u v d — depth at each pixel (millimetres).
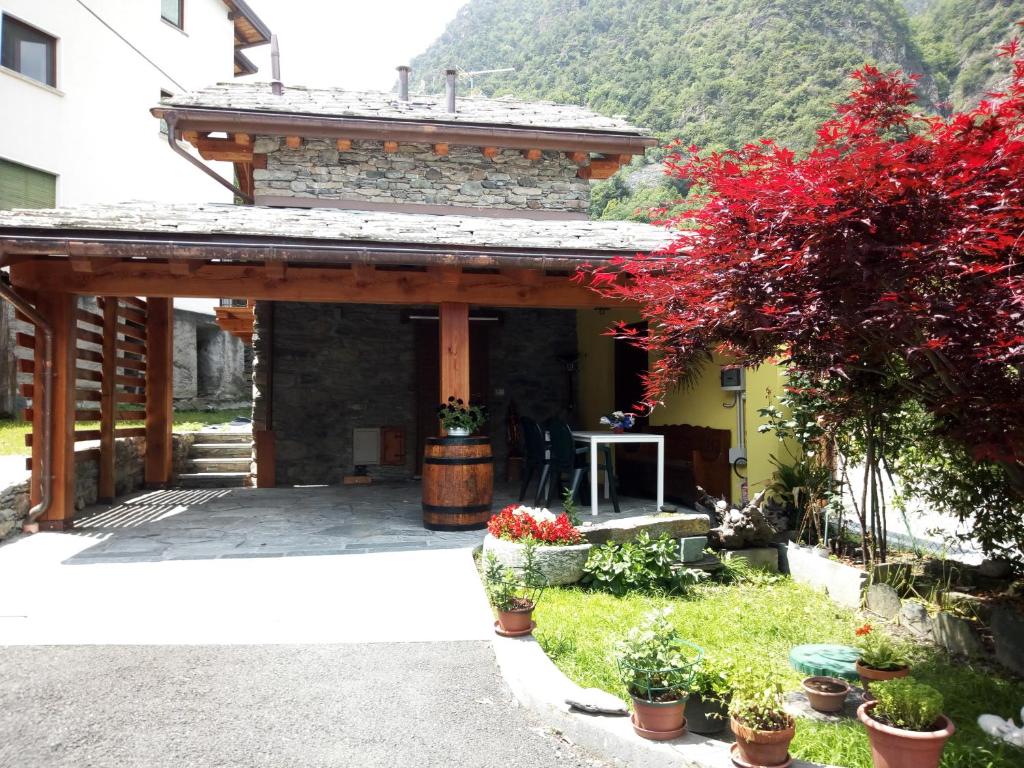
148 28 18047
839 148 3332
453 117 9625
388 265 7301
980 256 3051
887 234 3090
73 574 5297
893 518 6574
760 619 4816
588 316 11055
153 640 4012
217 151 9266
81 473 8109
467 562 5613
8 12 14531
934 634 4516
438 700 3330
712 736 2957
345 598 4750
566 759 2859
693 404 8242
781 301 3279
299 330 10852
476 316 11289
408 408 11172
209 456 11320
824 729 3143
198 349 18922
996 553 5355
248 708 3207
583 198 10055
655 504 8289
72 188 15875
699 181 3777
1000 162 2943
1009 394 3043
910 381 3541
